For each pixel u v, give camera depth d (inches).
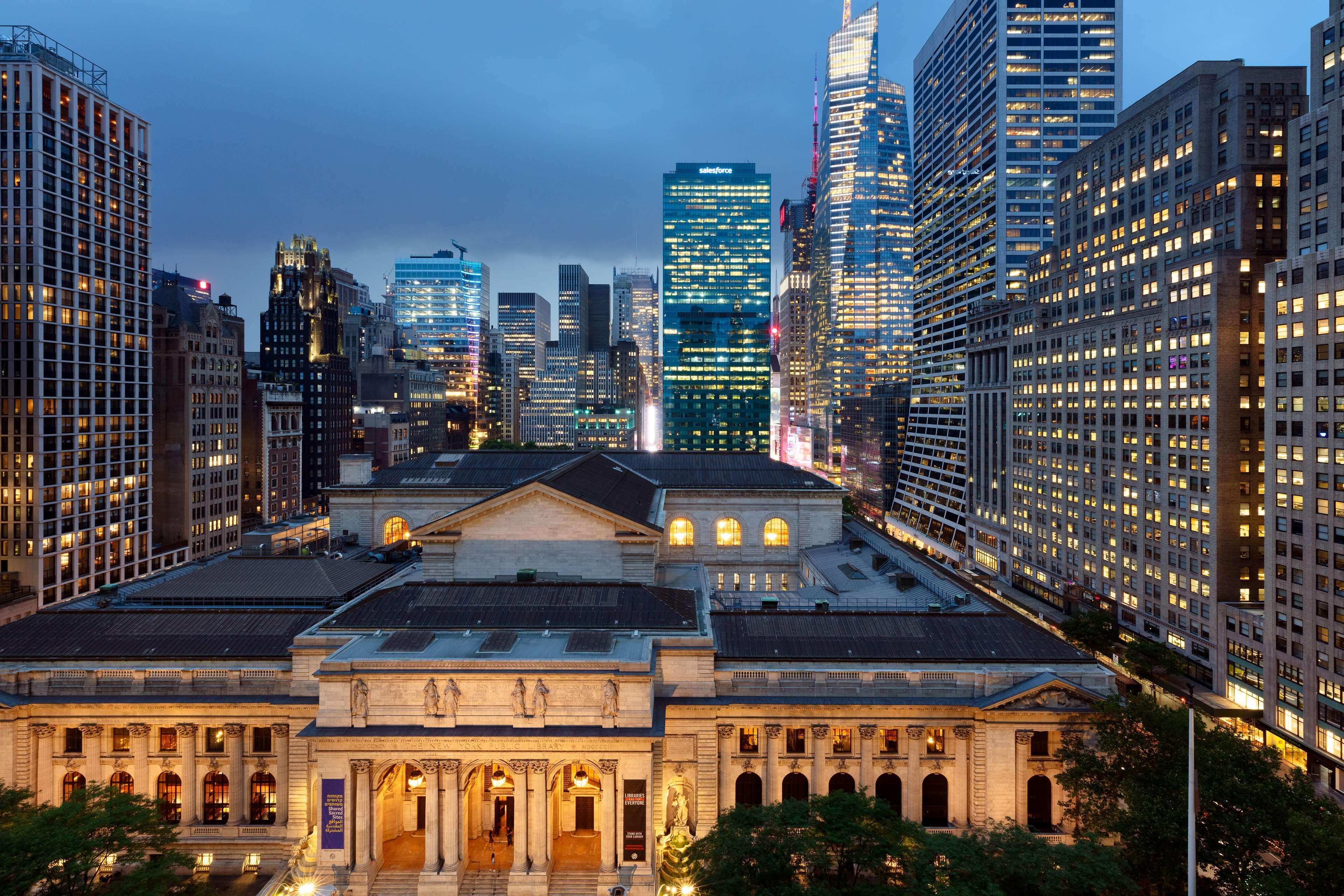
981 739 2198.6
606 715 2016.5
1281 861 1937.7
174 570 3526.1
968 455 7185.0
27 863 1642.5
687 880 1930.4
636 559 3080.7
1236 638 3693.4
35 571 4603.8
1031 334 5920.3
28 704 2204.7
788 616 2581.2
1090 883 1608.0
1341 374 2940.5
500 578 3100.4
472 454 4913.9
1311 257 3088.1
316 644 2273.6
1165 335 4298.7
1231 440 3882.9
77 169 4916.3
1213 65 4485.7
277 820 2257.6
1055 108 7327.8
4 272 4613.7
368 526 4407.0
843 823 1785.2
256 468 7426.2
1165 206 4822.8
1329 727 2955.2
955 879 1697.8
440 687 2033.7
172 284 6432.1
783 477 4623.5
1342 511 2918.3
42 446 4628.4
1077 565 5265.8
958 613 2578.7
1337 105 3127.5
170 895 1892.2
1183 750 1967.3
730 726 2260.1
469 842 2219.5
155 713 2242.9
